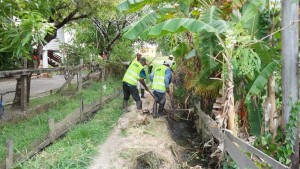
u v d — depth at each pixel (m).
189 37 8.54
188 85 8.38
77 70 12.54
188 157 7.25
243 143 4.65
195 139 8.45
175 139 8.35
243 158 4.38
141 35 6.00
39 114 8.42
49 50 23.34
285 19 4.55
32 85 15.61
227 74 5.58
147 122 8.25
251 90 5.12
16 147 5.76
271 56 5.37
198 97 8.89
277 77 5.48
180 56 9.02
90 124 7.54
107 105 10.56
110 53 17.94
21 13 4.48
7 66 9.09
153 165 5.92
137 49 20.44
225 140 5.50
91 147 6.11
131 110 9.81
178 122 9.77
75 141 6.34
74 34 19.02
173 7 6.89
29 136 6.49
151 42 19.83
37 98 11.01
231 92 5.56
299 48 4.90
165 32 5.61
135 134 7.34
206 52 6.19
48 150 5.79
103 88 11.88
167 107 10.42
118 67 17.89
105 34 17.38
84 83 14.16
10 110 8.91
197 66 7.95
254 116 5.75
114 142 6.75
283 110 4.71
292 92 4.60
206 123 7.06
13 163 5.10
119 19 16.94
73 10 11.04
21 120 7.86
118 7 6.78
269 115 5.37
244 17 5.60
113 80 16.91
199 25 5.31
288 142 4.62
